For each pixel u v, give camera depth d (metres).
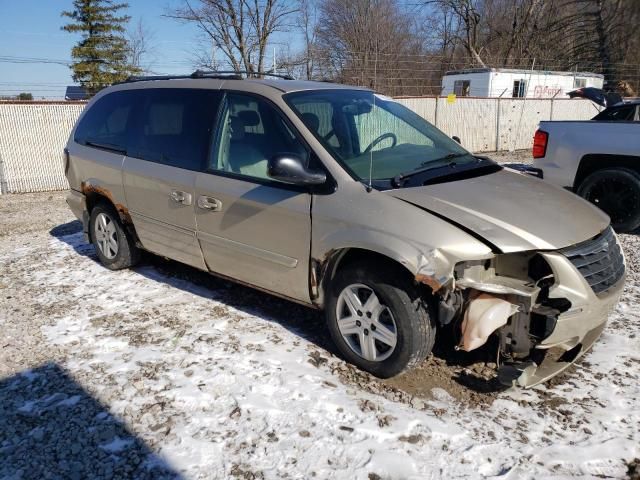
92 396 3.38
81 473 2.76
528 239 3.16
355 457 2.83
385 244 3.25
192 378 3.54
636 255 6.00
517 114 18.64
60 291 5.07
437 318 3.36
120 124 5.21
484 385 3.47
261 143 4.03
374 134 4.18
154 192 4.70
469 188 3.62
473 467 2.78
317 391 3.38
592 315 3.27
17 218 8.52
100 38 40.03
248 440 2.96
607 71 36.50
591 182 6.89
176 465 2.79
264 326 4.27
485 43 40.44
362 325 3.53
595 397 3.35
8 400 3.37
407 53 36.25
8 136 10.88
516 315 3.21
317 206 3.60
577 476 2.73
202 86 4.54
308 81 4.56
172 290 5.03
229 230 4.15
